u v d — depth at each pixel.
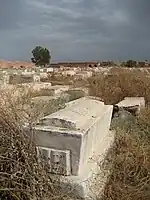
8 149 3.28
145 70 14.38
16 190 3.01
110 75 12.12
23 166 3.16
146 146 4.62
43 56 48.78
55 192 3.19
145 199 3.46
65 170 3.38
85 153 3.61
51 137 3.42
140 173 3.93
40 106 5.50
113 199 3.46
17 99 4.98
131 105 7.12
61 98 9.02
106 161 4.28
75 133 3.33
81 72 22.47
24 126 3.55
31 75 15.43
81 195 3.23
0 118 3.52
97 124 4.18
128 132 5.48
